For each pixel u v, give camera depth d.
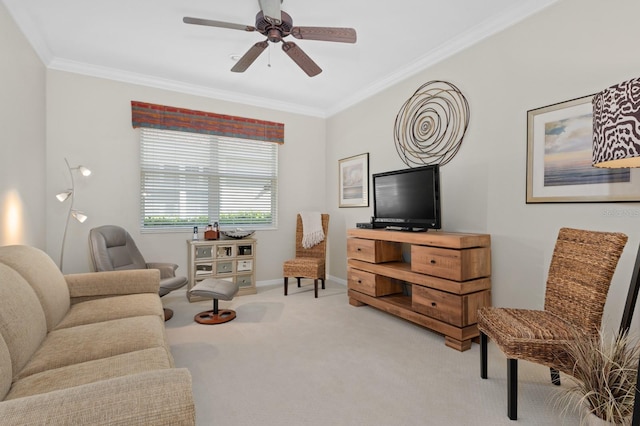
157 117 3.86
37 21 2.67
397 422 1.61
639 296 1.93
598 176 2.09
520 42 2.53
